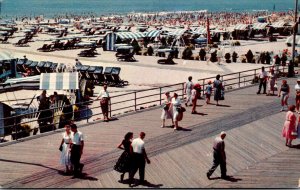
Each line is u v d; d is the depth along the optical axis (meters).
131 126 20.31
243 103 25.27
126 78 38.06
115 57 51.34
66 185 13.65
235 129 19.86
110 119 21.67
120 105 28.06
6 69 37.09
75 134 14.23
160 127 20.14
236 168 15.54
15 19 142.00
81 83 30.03
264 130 20.03
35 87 29.88
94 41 64.19
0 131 20.89
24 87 29.89
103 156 16.25
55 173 14.67
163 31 70.25
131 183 13.67
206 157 16.42
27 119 22.47
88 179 14.18
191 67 43.44
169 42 61.34
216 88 24.59
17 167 15.16
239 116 22.17
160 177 14.49
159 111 23.50
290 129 17.84
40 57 50.84
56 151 16.86
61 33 78.62
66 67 31.55
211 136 18.73
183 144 17.67
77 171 14.42
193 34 67.44
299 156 16.86
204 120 21.36
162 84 35.31
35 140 18.27
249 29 75.31
